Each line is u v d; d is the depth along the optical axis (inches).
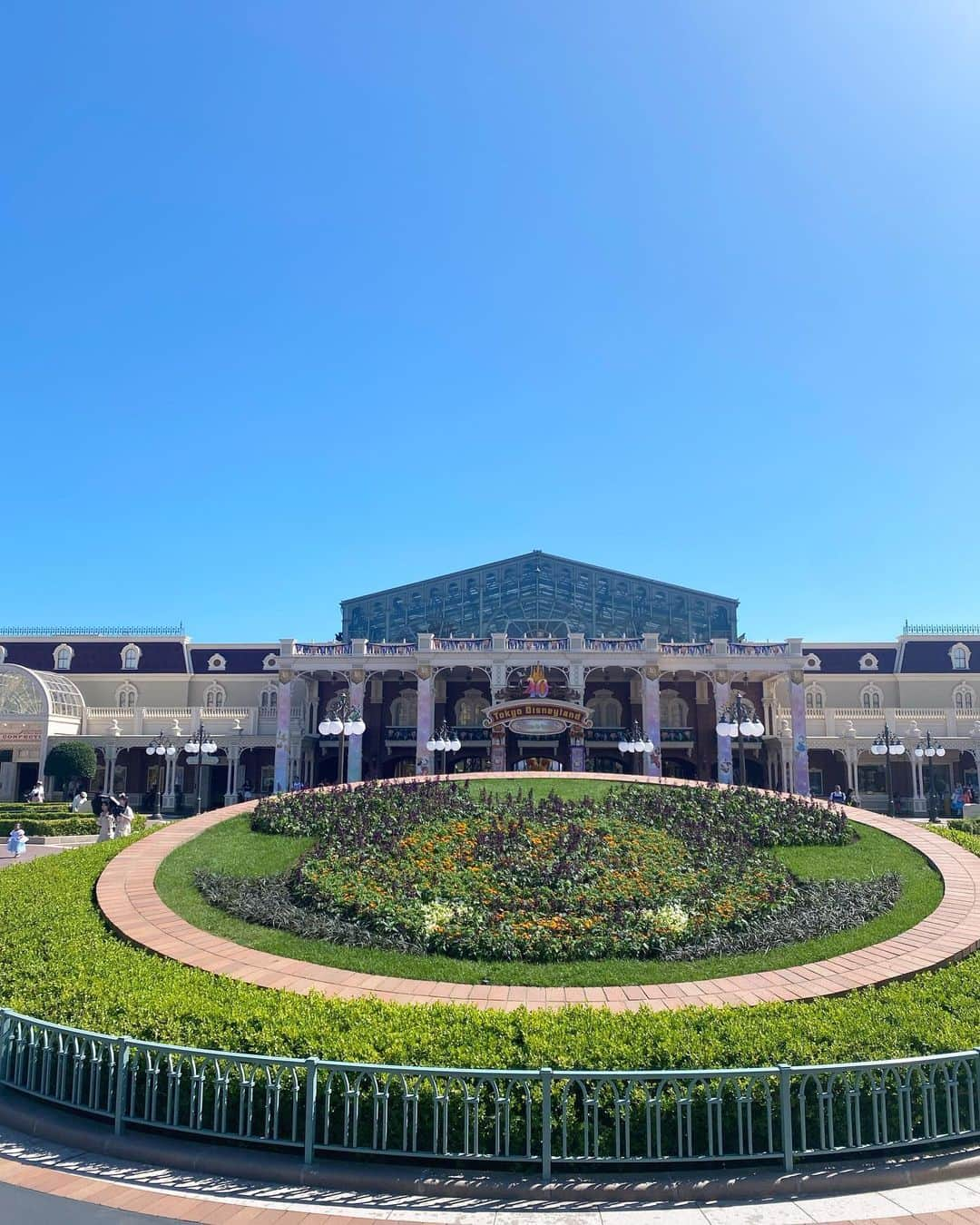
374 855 639.1
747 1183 279.1
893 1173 287.0
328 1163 289.1
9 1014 347.6
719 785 951.6
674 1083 285.4
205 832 750.5
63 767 1969.7
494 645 2060.8
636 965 461.1
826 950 474.3
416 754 2022.6
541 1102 288.4
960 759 2231.8
